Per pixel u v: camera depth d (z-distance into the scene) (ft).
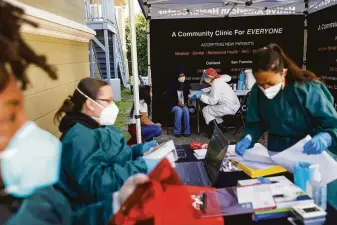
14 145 1.84
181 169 5.82
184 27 20.02
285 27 19.74
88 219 3.01
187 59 20.44
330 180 4.70
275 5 19.06
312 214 3.62
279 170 5.33
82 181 4.17
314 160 5.07
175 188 3.36
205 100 17.10
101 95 5.24
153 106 20.88
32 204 2.00
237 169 5.64
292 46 19.92
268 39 19.99
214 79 17.43
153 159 5.20
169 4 19.03
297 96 5.56
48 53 7.22
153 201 3.12
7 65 1.73
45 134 2.10
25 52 1.84
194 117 20.95
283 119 5.87
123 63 50.98
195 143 7.50
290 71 5.56
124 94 42.19
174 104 19.61
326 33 16.72
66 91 8.74
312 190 4.16
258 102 6.28
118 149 4.96
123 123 23.59
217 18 19.88
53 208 2.19
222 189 4.27
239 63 20.45
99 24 32.55
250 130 6.52
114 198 3.06
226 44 20.26
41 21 6.49
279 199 3.98
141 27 46.91
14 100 1.76
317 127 5.66
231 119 17.48
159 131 11.35
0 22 1.71
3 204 1.87
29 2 6.19
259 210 3.78
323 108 5.44
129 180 3.12
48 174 2.02
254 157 5.85
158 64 20.52
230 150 6.63
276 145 6.18
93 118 5.32
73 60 9.62
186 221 3.35
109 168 4.44
